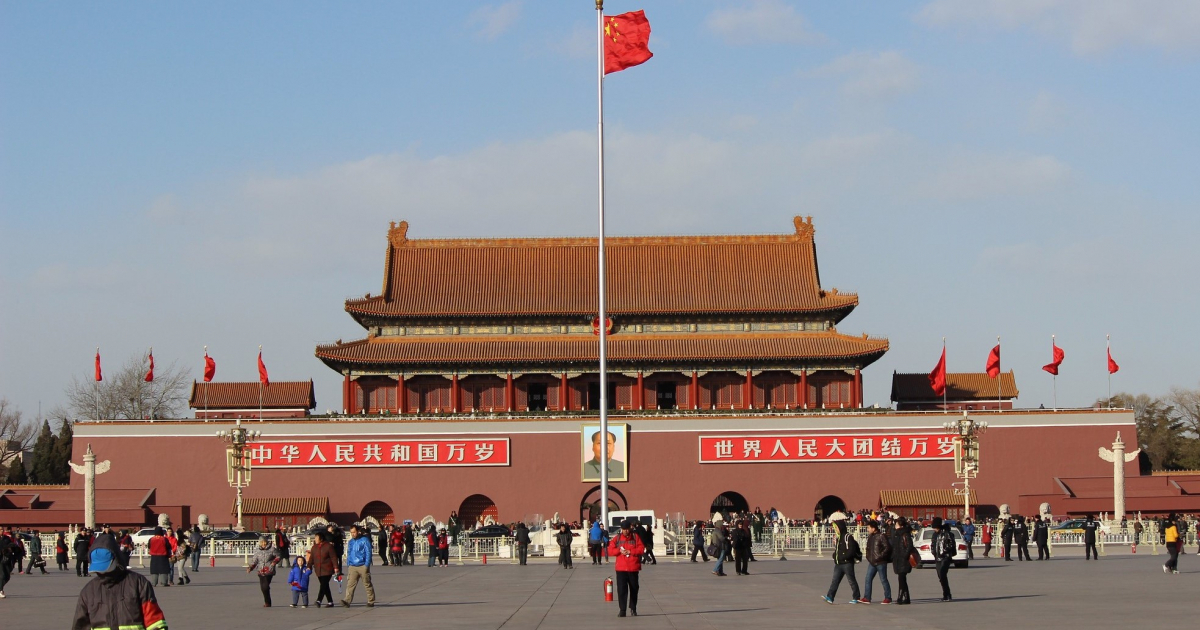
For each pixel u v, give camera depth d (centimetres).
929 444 13625
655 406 14400
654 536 9825
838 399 14325
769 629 4322
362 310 14400
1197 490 13462
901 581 5247
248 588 6931
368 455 13638
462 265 15200
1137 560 8638
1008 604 5169
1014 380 15212
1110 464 13638
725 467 13662
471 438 13675
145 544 10050
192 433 13675
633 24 8562
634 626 4488
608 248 15312
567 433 13700
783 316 14550
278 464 13600
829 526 11556
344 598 5528
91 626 2662
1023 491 13588
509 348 14375
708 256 15188
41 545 10588
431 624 4666
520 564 8950
